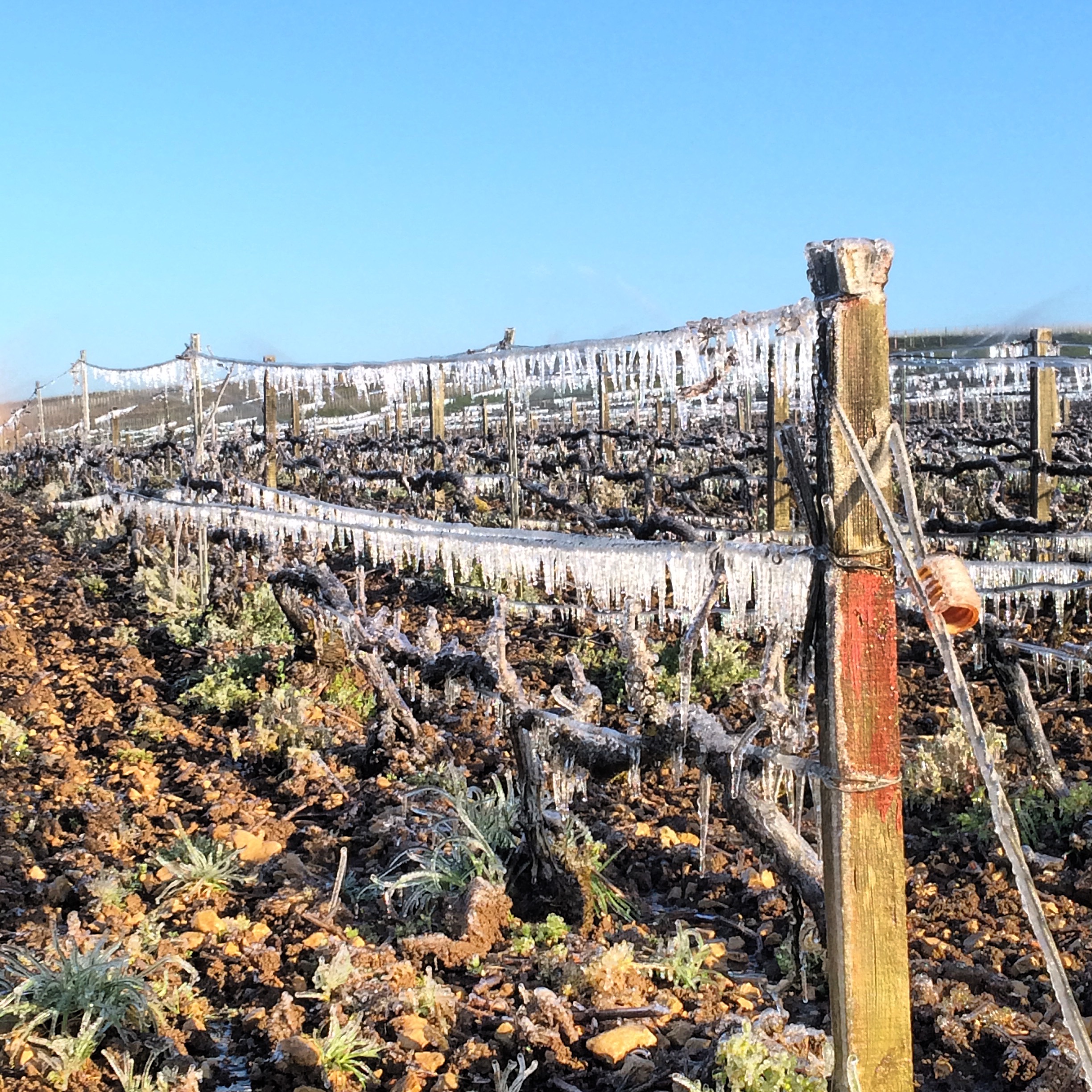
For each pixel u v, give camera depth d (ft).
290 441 63.21
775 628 12.69
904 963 9.40
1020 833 17.38
